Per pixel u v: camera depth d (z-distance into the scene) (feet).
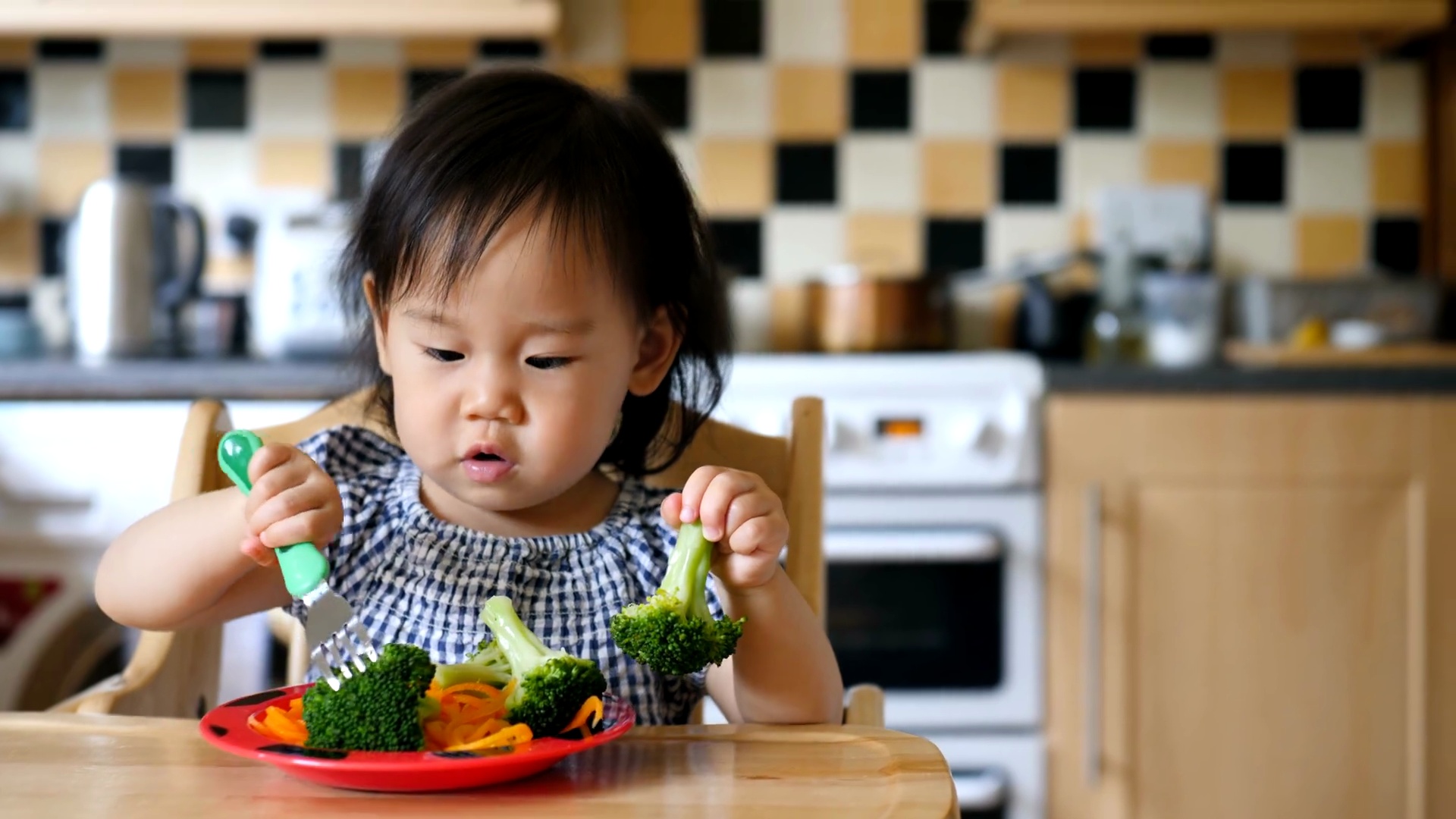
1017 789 6.47
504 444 2.61
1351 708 6.50
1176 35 8.43
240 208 8.34
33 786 2.08
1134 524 6.49
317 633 2.36
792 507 3.30
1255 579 6.49
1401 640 6.49
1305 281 7.82
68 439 6.31
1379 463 6.47
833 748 2.36
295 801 2.01
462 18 7.25
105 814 1.94
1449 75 8.18
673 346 3.06
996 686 6.48
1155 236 8.42
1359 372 6.47
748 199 8.46
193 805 1.99
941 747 6.47
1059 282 8.43
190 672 3.21
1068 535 6.47
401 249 2.64
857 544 6.32
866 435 6.44
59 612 6.37
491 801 2.02
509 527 3.08
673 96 8.43
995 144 8.45
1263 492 6.49
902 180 8.46
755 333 8.44
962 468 6.44
